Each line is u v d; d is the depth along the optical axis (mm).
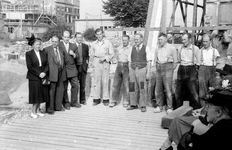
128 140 5445
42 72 6699
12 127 6113
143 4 39156
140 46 7461
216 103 3291
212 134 3184
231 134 3102
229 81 3887
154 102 8016
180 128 3738
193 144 3342
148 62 7430
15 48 26203
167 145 3863
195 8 10641
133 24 40312
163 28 8812
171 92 7188
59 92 7316
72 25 56844
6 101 8039
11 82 10047
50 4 63281
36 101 6633
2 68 10844
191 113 6273
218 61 7176
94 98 8047
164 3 8781
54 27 47531
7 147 5152
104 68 7992
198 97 6953
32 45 6805
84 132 5867
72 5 69688
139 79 7398
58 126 6207
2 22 51969
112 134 5758
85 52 8008
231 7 13266
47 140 5457
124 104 7875
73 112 7281
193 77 6922
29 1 61938
